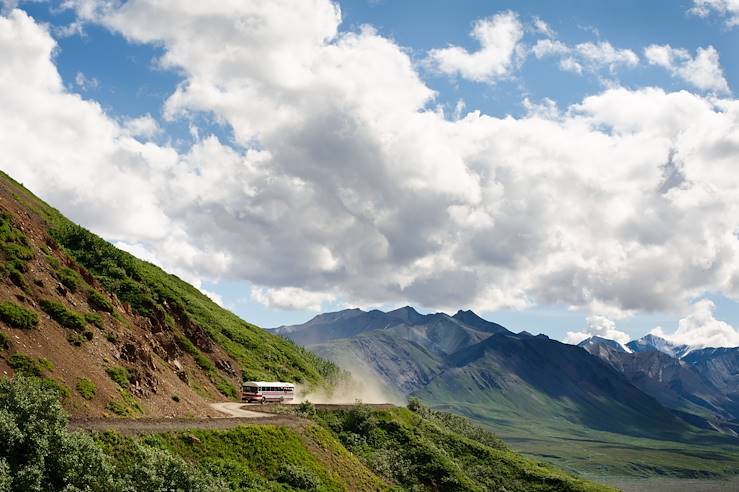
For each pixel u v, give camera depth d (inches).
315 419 4808.1
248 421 3346.5
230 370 5940.0
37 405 1957.4
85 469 1924.2
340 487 3282.5
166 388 3750.0
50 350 2992.1
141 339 4195.4
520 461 5541.3
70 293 3742.6
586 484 5196.9
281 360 7632.9
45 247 3986.2
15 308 3029.0
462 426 6766.7
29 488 1737.2
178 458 2175.2
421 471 4591.5
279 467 3058.6
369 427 4916.3
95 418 2637.8
